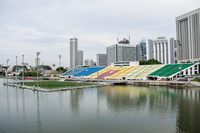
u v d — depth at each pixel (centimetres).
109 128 5859
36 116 7269
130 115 7175
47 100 10456
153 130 5622
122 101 9800
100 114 7400
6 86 18738
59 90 14500
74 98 10975
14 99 10962
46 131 5697
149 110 7825
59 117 7081
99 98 10850
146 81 18375
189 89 13950
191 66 19112
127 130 5672
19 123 6456
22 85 17675
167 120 6469
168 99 10031
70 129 5828
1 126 6166
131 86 17138
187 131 5466
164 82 17125
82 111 7912
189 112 7375
